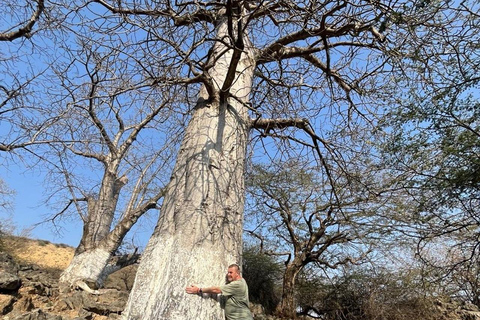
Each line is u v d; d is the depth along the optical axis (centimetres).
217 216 481
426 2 506
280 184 1400
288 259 1653
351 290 1599
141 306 426
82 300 884
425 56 611
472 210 955
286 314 1488
